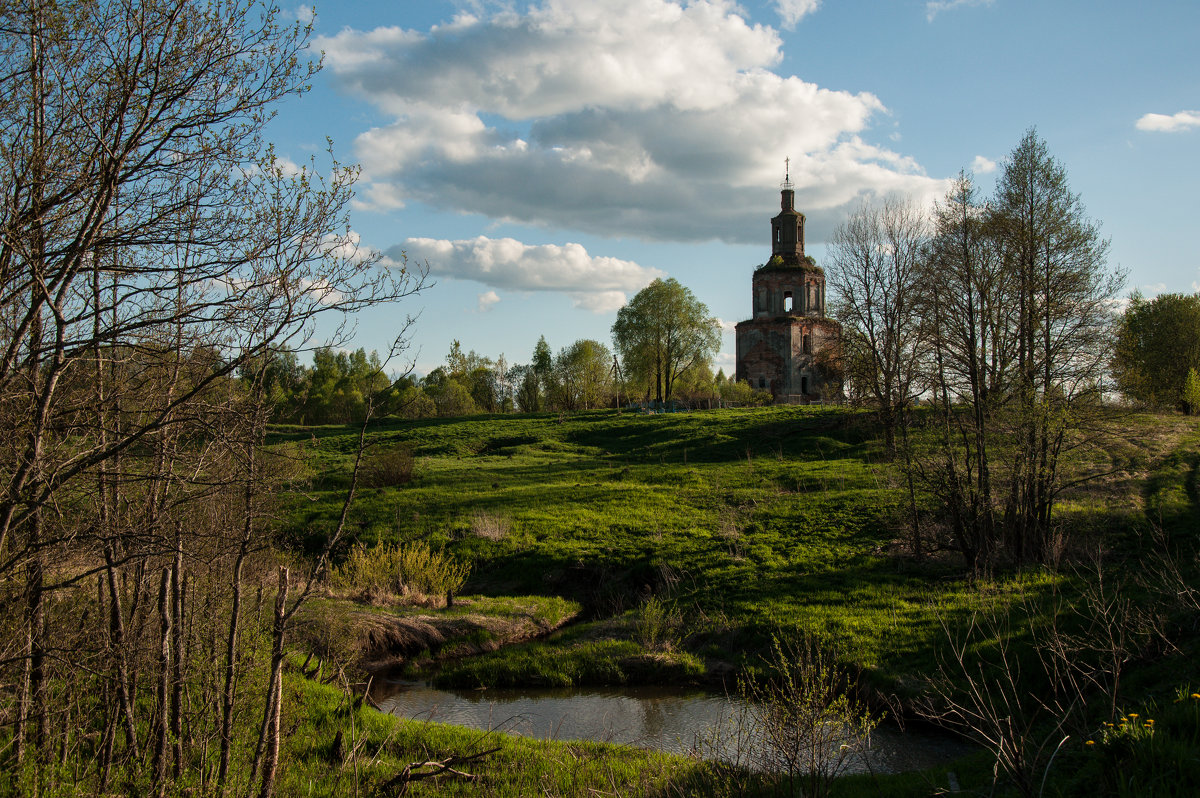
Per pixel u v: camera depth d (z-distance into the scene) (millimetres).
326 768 9594
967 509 18766
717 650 16453
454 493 34250
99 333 5797
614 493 31984
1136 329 57000
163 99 5887
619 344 78938
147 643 7102
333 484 36000
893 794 8984
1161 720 7312
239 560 6887
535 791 9391
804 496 28328
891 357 30812
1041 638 12648
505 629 18891
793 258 75375
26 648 6305
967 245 18828
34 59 5574
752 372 73125
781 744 8477
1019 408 17547
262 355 6031
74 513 6555
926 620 15672
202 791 7176
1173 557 16719
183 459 6508
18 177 5547
